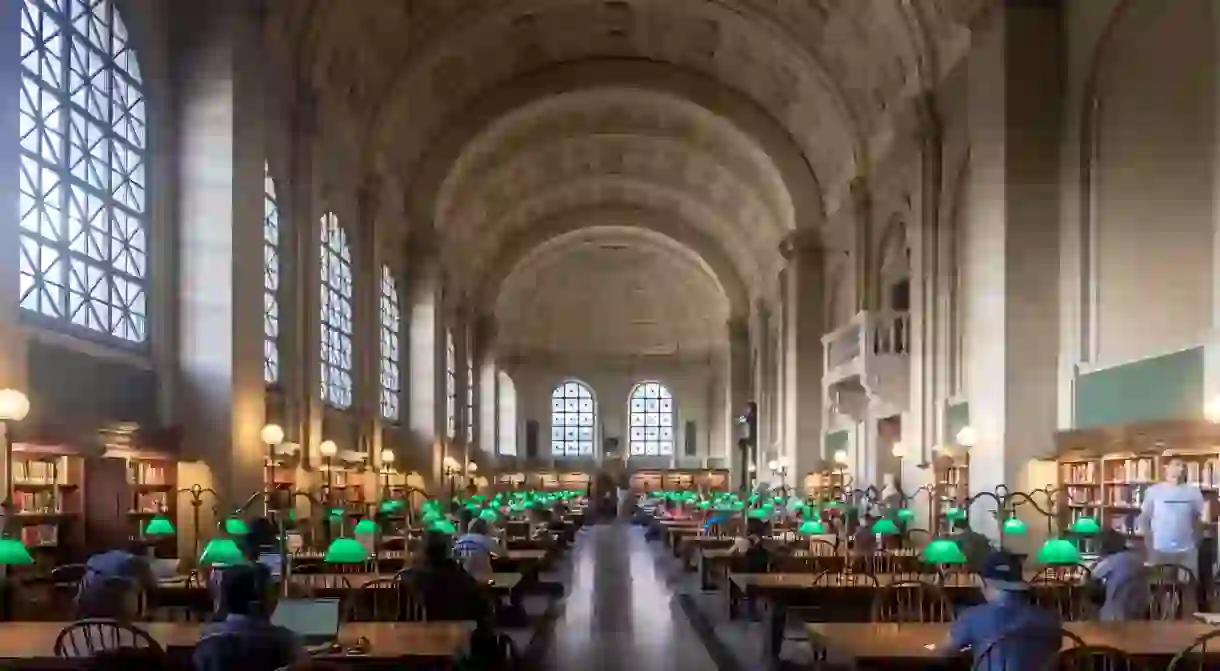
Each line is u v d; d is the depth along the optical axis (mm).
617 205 42781
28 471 11023
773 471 34719
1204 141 12875
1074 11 15742
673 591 18812
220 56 15047
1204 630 7324
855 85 25812
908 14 21203
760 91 30203
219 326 14758
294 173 19016
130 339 13781
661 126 33531
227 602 5680
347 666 6422
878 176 25453
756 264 40688
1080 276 15281
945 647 6156
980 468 16625
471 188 34250
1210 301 12711
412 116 27922
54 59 11812
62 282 11906
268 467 16703
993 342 16219
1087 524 11922
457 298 37656
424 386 30547
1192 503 10836
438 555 9469
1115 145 14859
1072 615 9070
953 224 20125
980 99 17109
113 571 9102
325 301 21766
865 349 22328
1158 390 13219
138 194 14117
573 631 14164
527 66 29922
